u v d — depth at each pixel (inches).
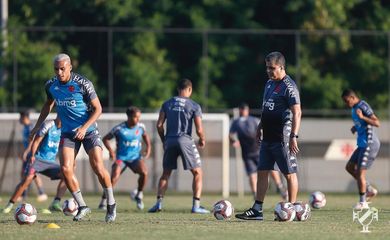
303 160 3843.5
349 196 3484.3
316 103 4197.8
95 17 4315.9
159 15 4394.7
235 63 4318.4
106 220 1729.8
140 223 1716.3
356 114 2288.4
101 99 3986.2
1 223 1745.8
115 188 3695.9
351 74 4239.7
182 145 2185.0
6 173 3602.4
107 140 2433.6
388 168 3848.4
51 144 2219.5
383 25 4534.9
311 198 2358.5
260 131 1813.5
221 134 3745.1
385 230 1576.0
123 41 4047.7
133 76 4042.8
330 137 3855.8
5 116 3599.9
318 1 4431.6
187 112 2193.7
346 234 1488.7
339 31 4072.3
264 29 4505.4
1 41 3932.1
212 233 1494.8
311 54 4178.2
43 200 2972.4
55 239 1402.6
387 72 4242.1
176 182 3708.2
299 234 1482.5
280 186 2829.7
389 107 4249.5
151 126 3661.4
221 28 4471.0
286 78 1742.1
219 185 3754.9
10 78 3909.9
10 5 4345.5
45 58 3956.7
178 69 4264.3
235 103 4303.6
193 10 4451.3
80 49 4008.4
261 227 1616.6
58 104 1668.3
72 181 1747.0
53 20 4303.6
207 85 4119.1
